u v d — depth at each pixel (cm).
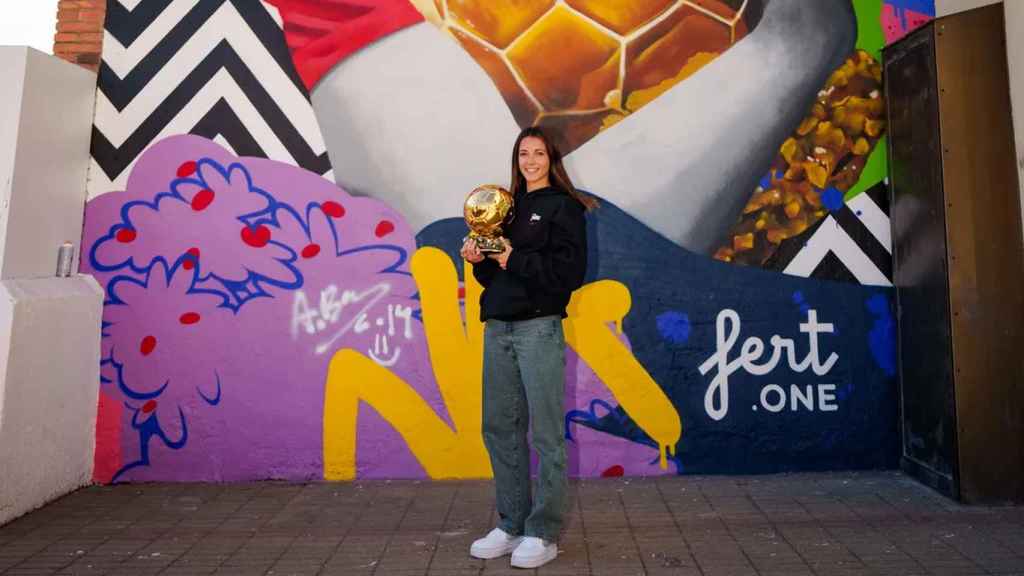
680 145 447
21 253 375
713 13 451
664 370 441
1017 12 388
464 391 437
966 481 379
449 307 439
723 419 440
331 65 445
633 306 441
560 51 448
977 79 395
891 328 446
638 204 445
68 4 443
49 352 382
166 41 444
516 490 319
